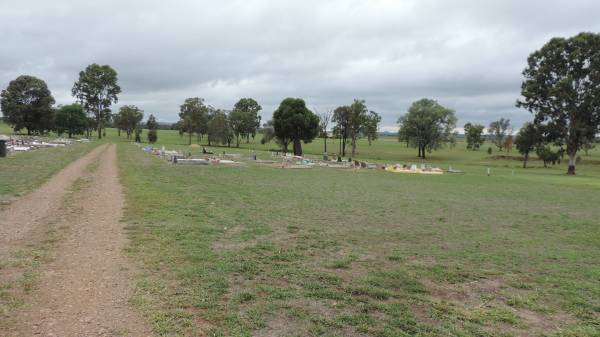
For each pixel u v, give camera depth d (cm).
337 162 4312
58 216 975
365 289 591
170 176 2125
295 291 572
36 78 8675
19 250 691
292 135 6178
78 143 5669
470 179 3006
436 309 536
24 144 4006
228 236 880
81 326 433
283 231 962
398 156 8206
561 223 1245
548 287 642
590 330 489
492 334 468
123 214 1040
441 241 937
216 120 8862
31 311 465
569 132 4516
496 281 662
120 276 591
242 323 459
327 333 447
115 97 10106
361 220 1158
